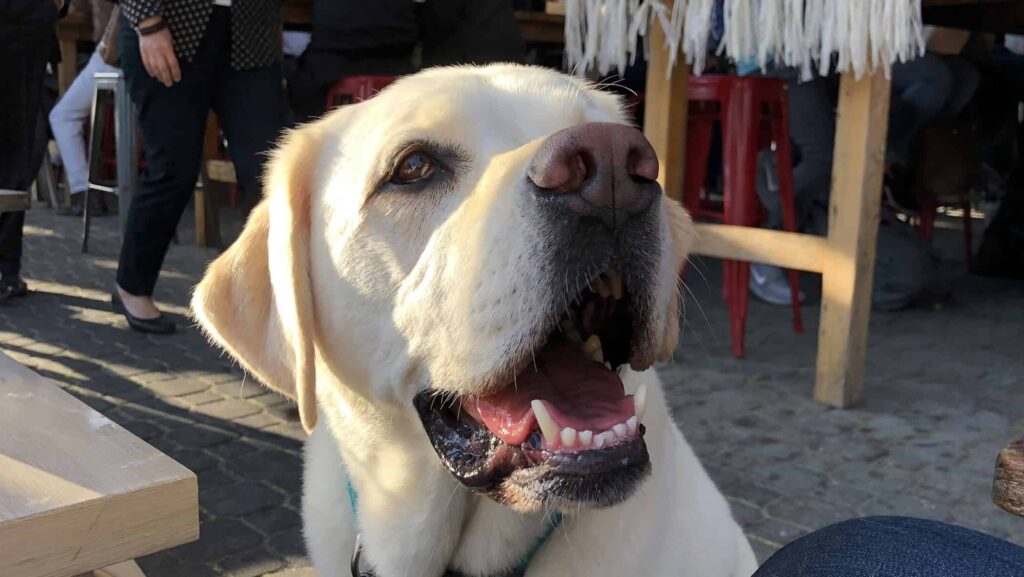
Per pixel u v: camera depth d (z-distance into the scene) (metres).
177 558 2.64
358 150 1.67
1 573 1.02
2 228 5.30
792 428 3.62
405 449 1.75
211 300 1.79
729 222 4.52
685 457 1.92
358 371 1.71
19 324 4.91
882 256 5.57
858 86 3.54
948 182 5.90
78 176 8.04
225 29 4.16
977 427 3.62
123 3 4.00
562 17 6.30
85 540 1.09
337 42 4.89
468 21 4.91
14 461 1.19
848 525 1.19
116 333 4.80
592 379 1.55
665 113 4.14
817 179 5.11
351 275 1.65
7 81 4.92
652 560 1.68
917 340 4.90
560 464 1.37
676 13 3.66
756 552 2.66
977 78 5.75
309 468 2.07
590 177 1.34
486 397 1.53
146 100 4.28
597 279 1.47
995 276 6.57
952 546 1.07
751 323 5.27
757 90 4.39
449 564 1.86
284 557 2.65
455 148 1.59
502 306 1.39
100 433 1.30
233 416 3.71
